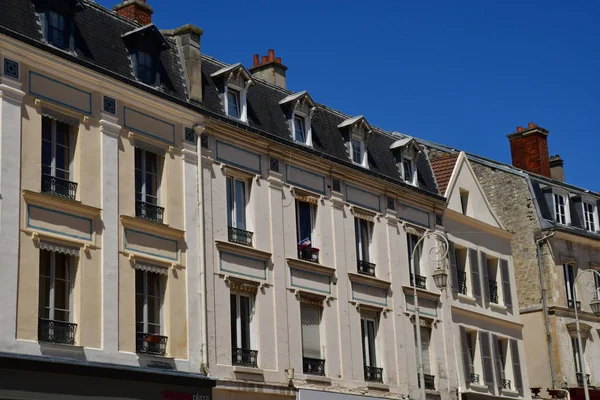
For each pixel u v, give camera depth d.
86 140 22.06
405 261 31.84
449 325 33.06
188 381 23.08
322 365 27.58
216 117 25.56
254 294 26.00
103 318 21.50
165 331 23.14
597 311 36.22
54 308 20.80
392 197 31.95
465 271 35.03
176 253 23.84
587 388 36.44
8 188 20.08
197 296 24.09
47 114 21.27
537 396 38.41
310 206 28.73
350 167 30.03
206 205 24.97
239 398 24.59
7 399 19.16
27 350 19.73
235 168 26.11
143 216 23.22
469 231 35.62
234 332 25.22
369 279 29.92
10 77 20.58
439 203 34.00
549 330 39.53
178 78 25.27
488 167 42.41
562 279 40.50
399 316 30.88
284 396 25.95
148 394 22.11
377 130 32.84
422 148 35.25
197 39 26.02
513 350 36.44
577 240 41.84
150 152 23.88
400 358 30.39
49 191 21.08
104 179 22.25
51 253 20.97
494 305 36.00
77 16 22.92
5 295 19.56
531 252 40.53
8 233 19.89
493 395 34.31
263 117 27.62
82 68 22.12
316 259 28.31
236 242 25.67
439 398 31.58
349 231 29.75
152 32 24.31
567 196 42.25
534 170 44.84
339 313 28.56
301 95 28.75
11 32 20.55
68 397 20.31
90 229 21.73
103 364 21.11
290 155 28.02
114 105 22.89
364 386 28.73
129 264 22.45
